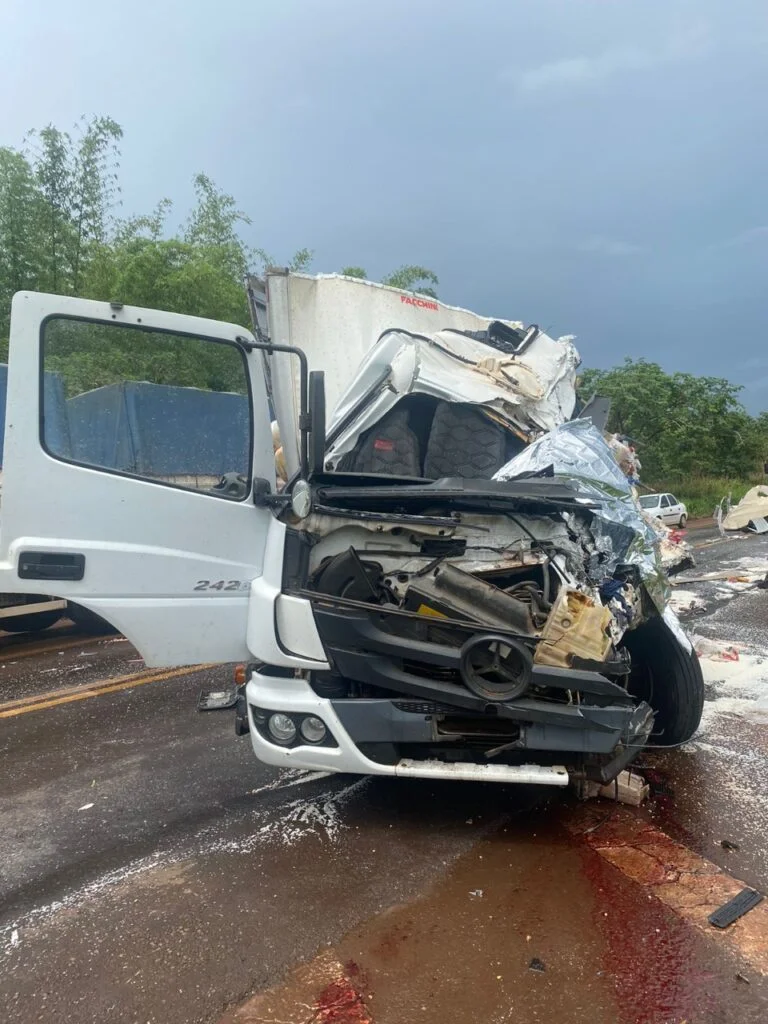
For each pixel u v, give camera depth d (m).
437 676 3.34
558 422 4.49
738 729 4.95
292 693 3.40
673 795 3.98
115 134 13.34
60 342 3.27
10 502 3.23
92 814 3.84
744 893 3.06
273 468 3.61
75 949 2.76
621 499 3.66
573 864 3.30
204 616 3.52
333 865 3.31
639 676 4.54
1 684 6.17
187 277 12.66
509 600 3.26
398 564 3.42
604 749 3.23
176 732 4.97
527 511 3.39
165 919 2.93
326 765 3.38
